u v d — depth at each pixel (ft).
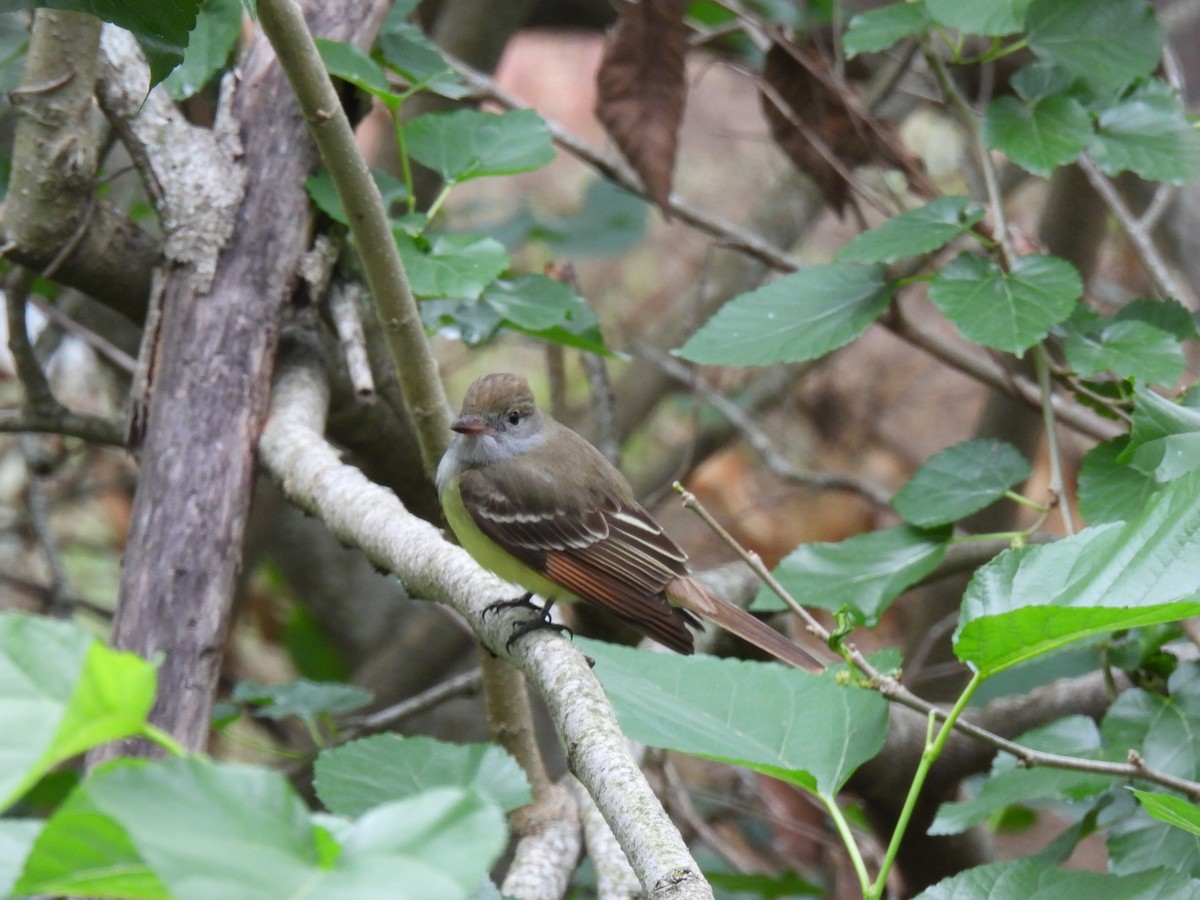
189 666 24.95
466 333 29.71
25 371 29.78
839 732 19.60
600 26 55.16
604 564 27.30
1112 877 18.21
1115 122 28.25
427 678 44.24
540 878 23.90
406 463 33.83
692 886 14.61
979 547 30.83
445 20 45.98
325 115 21.79
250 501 26.81
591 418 51.83
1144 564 16.39
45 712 8.63
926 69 44.62
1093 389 28.48
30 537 49.75
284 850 7.97
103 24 27.04
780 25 36.78
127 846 8.12
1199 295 39.52
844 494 56.85
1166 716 23.31
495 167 28.30
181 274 27.71
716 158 66.80
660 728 19.08
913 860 33.37
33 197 26.78
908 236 26.16
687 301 52.34
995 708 30.76
